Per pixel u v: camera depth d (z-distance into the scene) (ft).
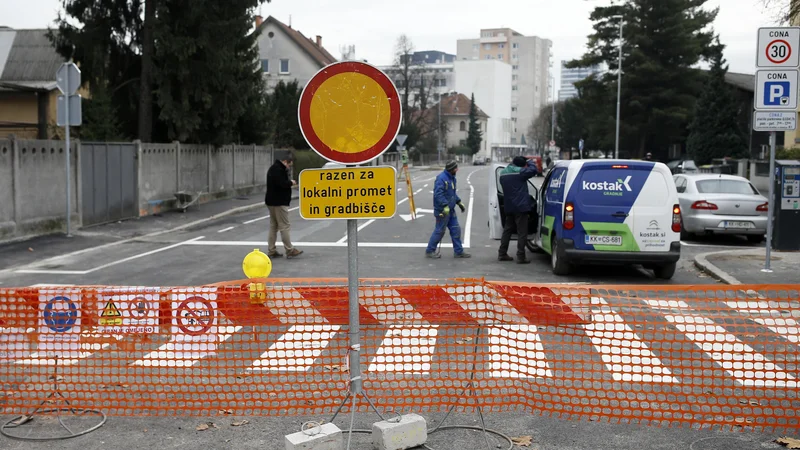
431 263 44.21
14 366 20.15
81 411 18.28
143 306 20.24
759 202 54.24
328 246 52.39
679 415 17.78
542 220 43.70
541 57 565.53
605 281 38.06
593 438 16.56
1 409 18.49
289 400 18.76
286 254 46.88
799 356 23.07
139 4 78.54
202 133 83.76
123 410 18.31
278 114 136.87
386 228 63.72
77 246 51.03
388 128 15.80
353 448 16.07
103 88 79.10
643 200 37.29
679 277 39.83
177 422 17.62
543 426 17.31
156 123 83.35
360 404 17.94
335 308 20.56
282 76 223.30
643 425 17.34
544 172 162.20
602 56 172.55
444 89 532.73
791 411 18.01
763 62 37.47
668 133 170.30
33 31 116.47
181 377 20.65
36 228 54.54
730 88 164.45
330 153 15.94
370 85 15.79
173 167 77.25
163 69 75.92
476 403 17.12
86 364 19.81
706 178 57.36
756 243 55.01
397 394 19.15
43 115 103.40
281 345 24.40
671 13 163.02
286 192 46.26
